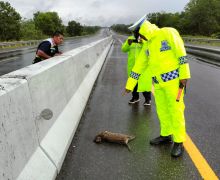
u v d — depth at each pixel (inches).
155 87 170.1
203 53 932.0
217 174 139.2
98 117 230.5
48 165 126.3
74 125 189.2
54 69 170.9
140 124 213.2
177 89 159.3
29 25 3093.0
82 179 134.3
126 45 280.5
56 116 163.2
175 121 158.9
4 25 2495.1
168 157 157.6
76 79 245.4
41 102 138.5
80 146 172.1
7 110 99.0
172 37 155.9
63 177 136.0
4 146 94.3
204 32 3245.6
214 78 434.0
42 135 134.6
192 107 261.9
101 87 359.3
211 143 177.0
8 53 1034.7
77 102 224.2
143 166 147.0
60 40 267.7
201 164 149.3
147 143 177.2
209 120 223.3
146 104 268.2
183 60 155.2
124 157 157.3
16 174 101.7
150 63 165.8
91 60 400.2
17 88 110.1
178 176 137.0
